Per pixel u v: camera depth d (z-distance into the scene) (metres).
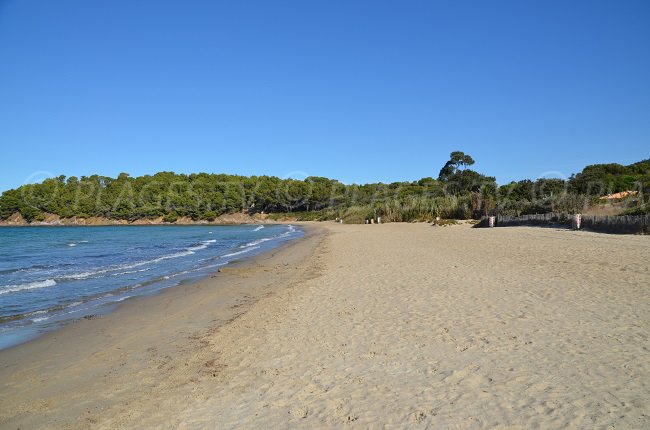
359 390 5.08
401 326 7.47
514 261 14.01
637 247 15.91
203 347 7.24
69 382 5.98
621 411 4.23
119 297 12.18
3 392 5.71
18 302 11.62
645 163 62.59
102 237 50.12
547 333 6.62
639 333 6.40
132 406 5.08
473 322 7.41
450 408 4.50
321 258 19.23
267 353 6.65
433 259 15.72
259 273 15.86
